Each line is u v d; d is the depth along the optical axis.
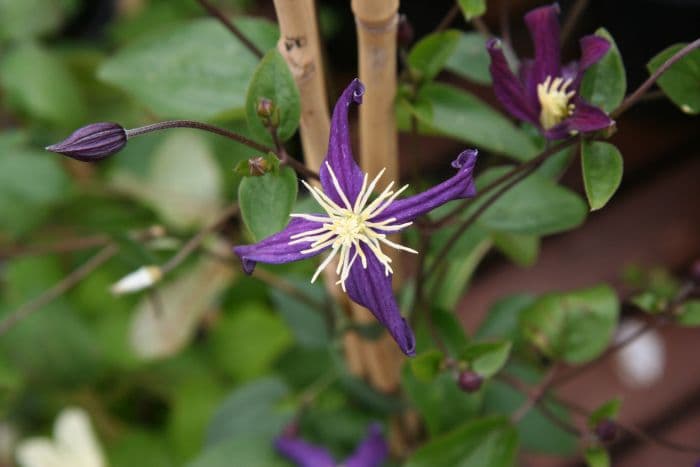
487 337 0.46
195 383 0.61
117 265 0.58
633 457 0.63
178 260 0.42
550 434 0.46
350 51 0.73
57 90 0.57
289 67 0.34
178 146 0.58
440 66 0.37
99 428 0.63
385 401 0.46
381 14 0.34
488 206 0.37
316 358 0.51
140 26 0.65
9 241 0.58
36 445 0.52
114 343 0.59
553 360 0.40
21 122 0.61
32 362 0.56
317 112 0.35
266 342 0.61
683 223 0.69
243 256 0.32
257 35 0.40
